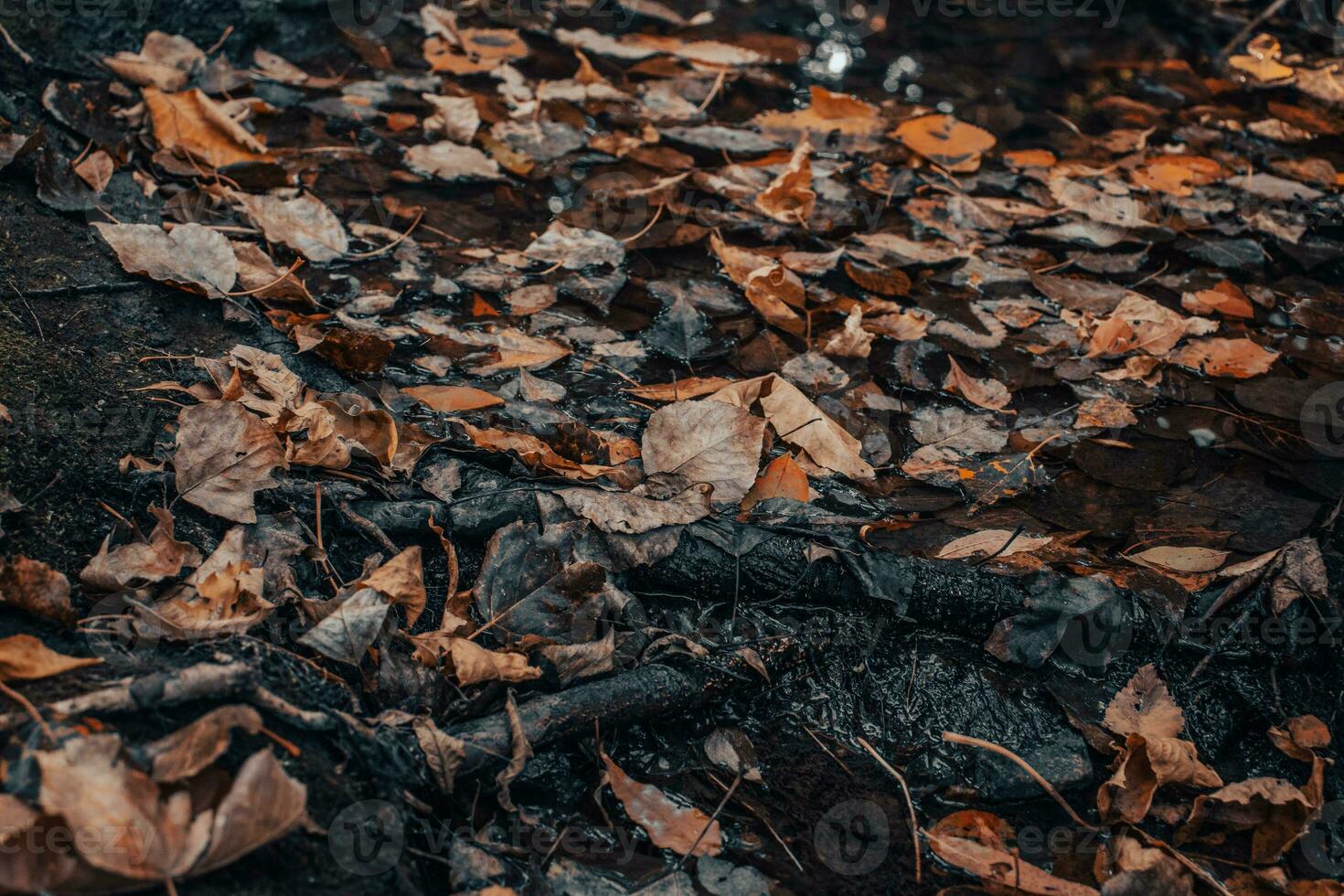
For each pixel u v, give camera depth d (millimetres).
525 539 1635
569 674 1523
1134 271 2713
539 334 2283
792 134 3180
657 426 1816
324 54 3295
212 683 1246
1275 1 4098
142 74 2770
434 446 1838
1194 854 1506
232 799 1090
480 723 1438
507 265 2479
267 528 1604
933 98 3521
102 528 1546
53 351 1770
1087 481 2053
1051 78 3729
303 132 2887
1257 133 3451
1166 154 3289
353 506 1684
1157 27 4172
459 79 3289
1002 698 1674
